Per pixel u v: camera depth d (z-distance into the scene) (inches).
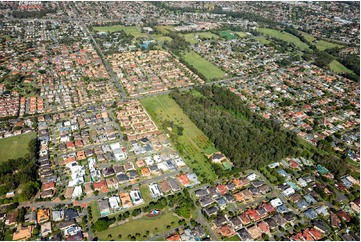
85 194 7603.4
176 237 6550.2
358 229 7042.3
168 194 7741.1
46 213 6988.2
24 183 7760.8
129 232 6702.8
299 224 7091.5
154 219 7042.3
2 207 7204.7
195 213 7263.8
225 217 7140.8
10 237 6491.1
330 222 7135.8
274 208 7470.5
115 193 7696.9
